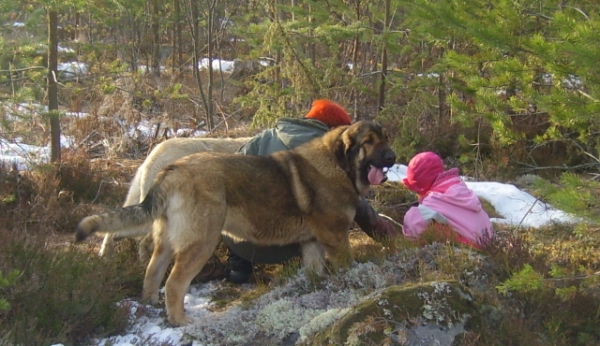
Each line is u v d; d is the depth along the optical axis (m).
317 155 5.24
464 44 9.38
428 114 11.41
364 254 5.42
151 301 4.98
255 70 17.25
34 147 9.91
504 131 6.12
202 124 12.34
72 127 11.00
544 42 4.68
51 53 8.52
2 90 8.37
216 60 19.89
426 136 10.41
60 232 6.80
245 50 19.56
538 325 4.43
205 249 4.72
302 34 10.01
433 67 9.27
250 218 5.01
